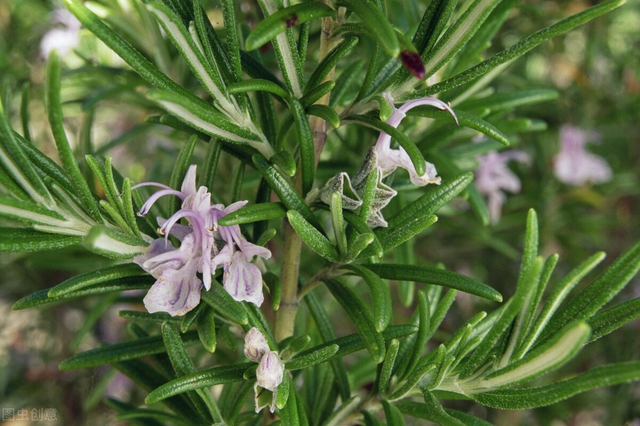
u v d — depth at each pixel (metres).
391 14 0.29
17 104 0.38
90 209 0.18
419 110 0.20
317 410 0.23
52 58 0.16
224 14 0.18
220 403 0.24
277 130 0.21
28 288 0.41
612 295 0.18
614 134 0.47
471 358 0.18
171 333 0.19
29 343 0.43
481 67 0.19
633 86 0.43
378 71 0.21
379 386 0.20
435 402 0.19
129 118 0.44
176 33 0.18
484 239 0.36
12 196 0.18
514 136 0.29
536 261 0.17
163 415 0.22
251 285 0.19
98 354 0.21
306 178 0.20
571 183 0.42
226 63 0.20
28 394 0.40
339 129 0.28
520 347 0.18
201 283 0.19
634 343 0.42
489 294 0.19
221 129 0.19
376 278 0.19
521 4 0.30
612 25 0.45
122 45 0.18
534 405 0.18
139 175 0.45
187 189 0.19
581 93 0.43
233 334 0.23
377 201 0.19
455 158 0.28
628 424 0.41
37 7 0.37
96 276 0.19
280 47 0.19
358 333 0.20
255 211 0.19
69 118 0.41
